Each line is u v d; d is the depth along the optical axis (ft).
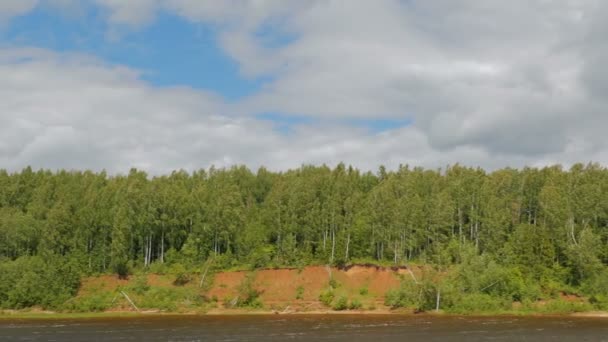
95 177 610.24
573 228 428.15
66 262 437.17
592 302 375.04
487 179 506.07
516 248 427.33
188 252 461.78
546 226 452.35
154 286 428.56
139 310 393.29
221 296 417.08
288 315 365.61
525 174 506.07
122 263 447.83
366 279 428.56
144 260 482.69
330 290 403.95
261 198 609.42
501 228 444.96
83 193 538.06
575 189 446.60
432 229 458.91
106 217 476.13
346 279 431.84
